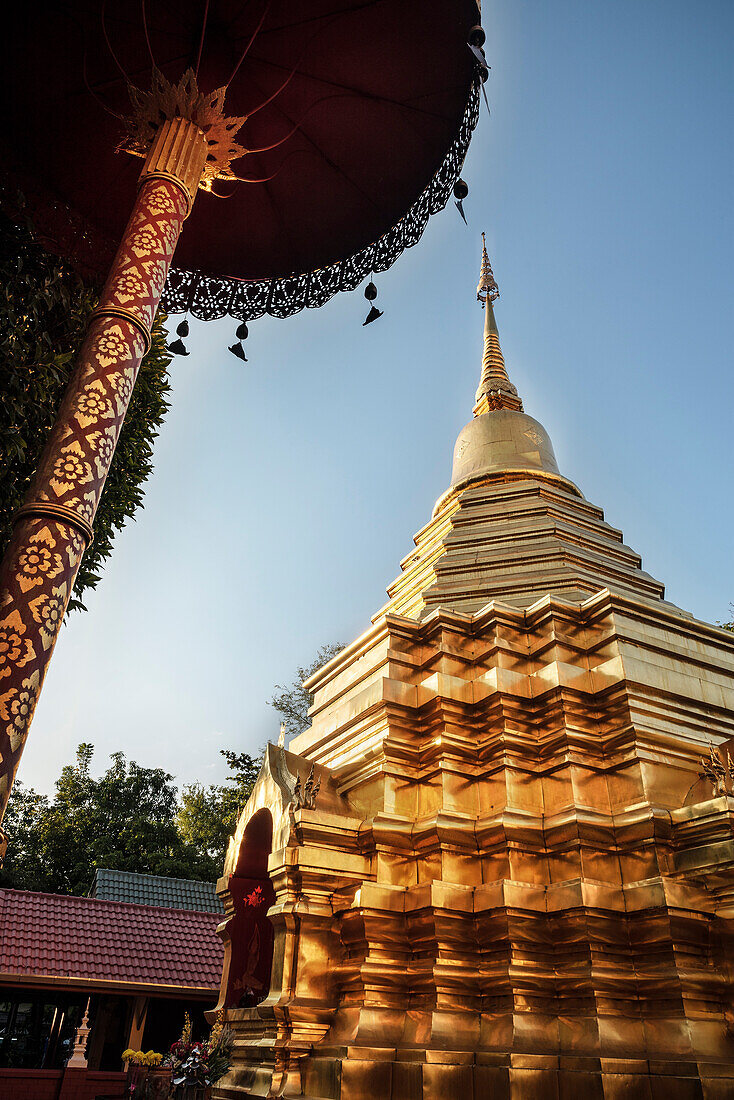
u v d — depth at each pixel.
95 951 21.25
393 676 10.66
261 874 11.20
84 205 9.33
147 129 7.11
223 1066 10.02
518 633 10.95
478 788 9.54
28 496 4.90
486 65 7.50
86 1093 17.30
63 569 4.71
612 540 15.11
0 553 9.09
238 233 10.06
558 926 8.23
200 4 8.50
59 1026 24.67
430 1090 7.18
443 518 15.85
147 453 12.89
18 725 4.23
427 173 9.41
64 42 8.40
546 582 12.24
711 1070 6.90
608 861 8.59
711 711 10.07
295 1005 8.16
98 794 50.19
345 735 10.98
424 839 9.03
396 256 9.57
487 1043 7.78
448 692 9.99
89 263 9.33
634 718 9.38
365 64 8.81
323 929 8.75
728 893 7.98
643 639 10.45
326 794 9.90
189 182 6.78
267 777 10.12
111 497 12.02
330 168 9.66
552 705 9.77
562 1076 7.18
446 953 8.27
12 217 8.66
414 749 9.88
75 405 5.25
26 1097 17.03
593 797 9.17
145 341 5.85
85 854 45.38
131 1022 20.81
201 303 10.14
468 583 12.79
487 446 17.52
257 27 8.29
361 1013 7.97
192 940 23.12
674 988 7.59
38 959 20.14
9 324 8.19
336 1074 7.39
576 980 7.90
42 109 8.66
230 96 9.25
